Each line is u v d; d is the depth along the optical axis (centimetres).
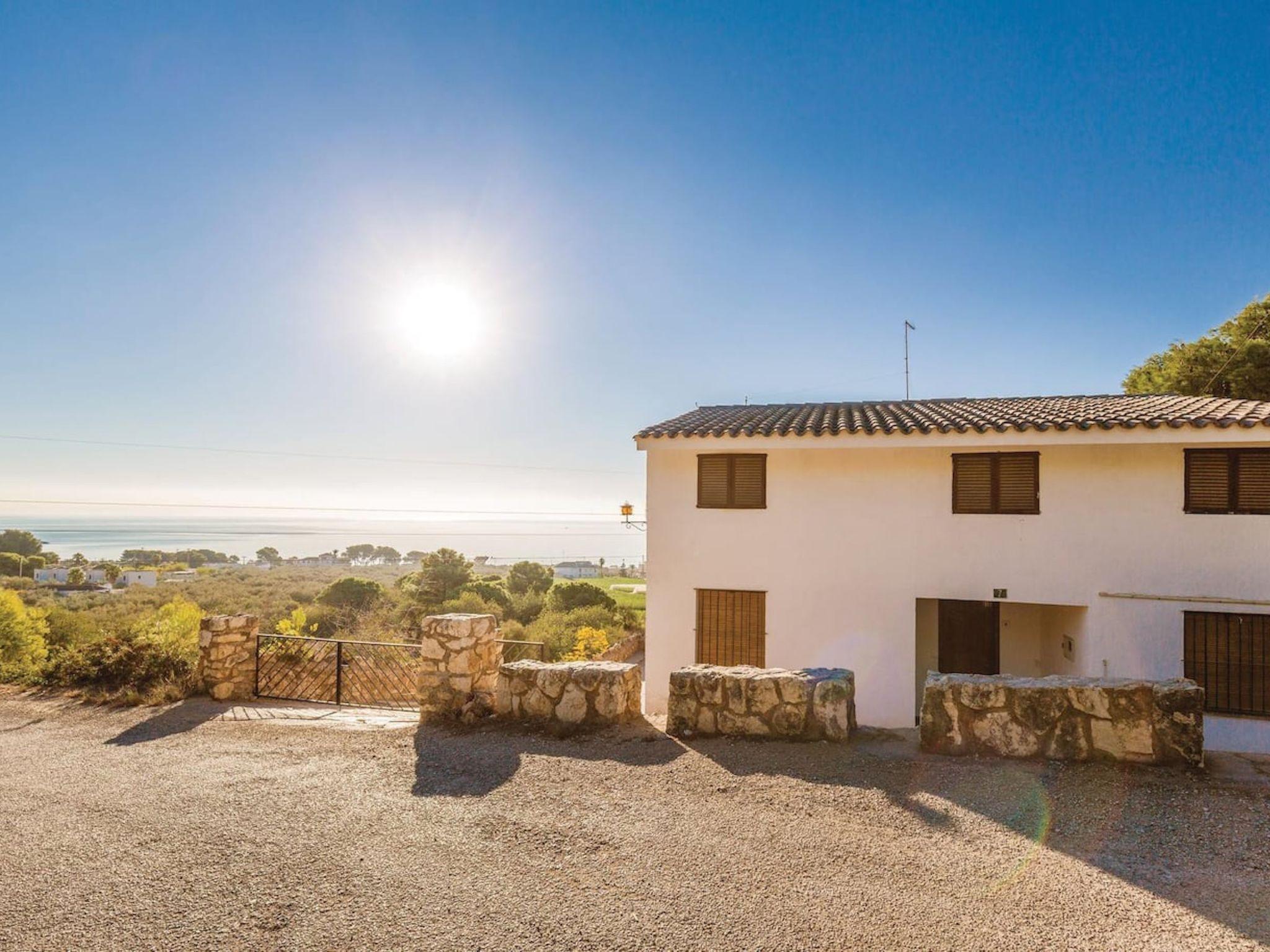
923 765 555
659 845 429
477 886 384
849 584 1148
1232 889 361
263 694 963
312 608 2730
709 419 1319
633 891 373
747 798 502
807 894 365
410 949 327
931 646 1266
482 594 2845
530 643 891
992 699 571
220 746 674
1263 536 969
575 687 703
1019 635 1238
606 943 326
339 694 911
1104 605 1030
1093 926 331
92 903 372
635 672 734
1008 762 552
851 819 460
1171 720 533
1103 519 1038
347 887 386
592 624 2200
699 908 354
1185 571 998
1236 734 963
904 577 1123
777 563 1182
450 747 650
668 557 1234
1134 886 366
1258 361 2136
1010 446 1036
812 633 1159
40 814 499
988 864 394
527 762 596
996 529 1086
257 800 523
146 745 682
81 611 3216
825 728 621
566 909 357
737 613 1205
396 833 456
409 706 896
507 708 730
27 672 1034
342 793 535
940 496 1116
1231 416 951
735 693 647
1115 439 966
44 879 399
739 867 397
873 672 1127
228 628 925
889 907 350
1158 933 325
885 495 1142
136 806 512
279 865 414
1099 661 1027
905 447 1087
